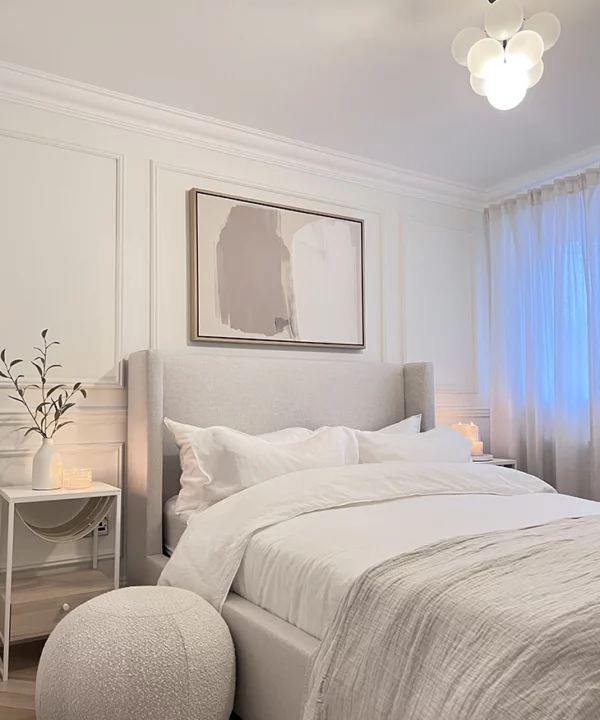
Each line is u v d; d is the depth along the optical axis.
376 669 1.46
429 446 3.28
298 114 3.38
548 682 1.18
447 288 4.44
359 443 3.21
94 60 2.85
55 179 3.08
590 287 3.80
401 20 2.55
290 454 2.86
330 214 3.87
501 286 4.43
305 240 3.78
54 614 2.54
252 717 1.89
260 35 2.65
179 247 3.40
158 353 2.99
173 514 2.87
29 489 2.73
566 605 1.35
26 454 2.94
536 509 2.42
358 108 3.31
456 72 2.95
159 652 1.70
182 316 3.39
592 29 2.61
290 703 1.72
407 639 1.44
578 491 3.88
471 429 4.12
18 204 2.98
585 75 2.97
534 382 4.14
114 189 3.23
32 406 2.96
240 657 1.96
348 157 3.92
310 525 2.13
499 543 1.82
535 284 4.17
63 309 3.06
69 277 3.08
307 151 3.79
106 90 3.10
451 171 4.20
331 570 1.79
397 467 2.74
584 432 3.90
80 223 3.13
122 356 3.20
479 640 1.33
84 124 3.16
